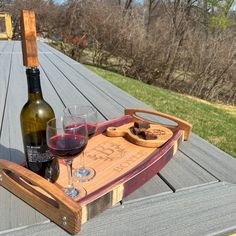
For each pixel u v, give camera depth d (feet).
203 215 2.50
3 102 6.11
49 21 34.04
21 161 3.30
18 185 2.59
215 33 29.50
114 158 3.22
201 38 27.91
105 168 3.01
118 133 3.74
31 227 2.31
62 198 2.24
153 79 27.96
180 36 27.43
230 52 26.17
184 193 2.81
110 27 29.22
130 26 28.22
